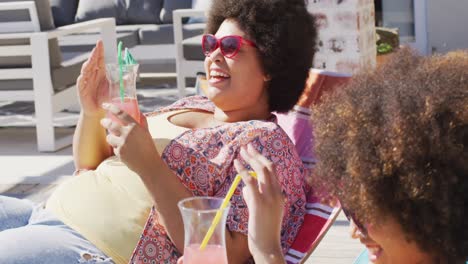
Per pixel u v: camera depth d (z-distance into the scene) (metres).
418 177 1.33
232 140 2.57
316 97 3.04
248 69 2.71
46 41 6.00
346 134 1.43
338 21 5.55
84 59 6.64
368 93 1.43
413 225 1.36
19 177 5.37
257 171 1.77
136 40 8.41
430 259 1.42
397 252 1.44
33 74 6.04
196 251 1.86
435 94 1.34
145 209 2.56
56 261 2.45
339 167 1.45
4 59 6.15
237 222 2.44
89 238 2.53
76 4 9.13
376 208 1.38
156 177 2.39
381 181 1.37
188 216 1.86
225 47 2.70
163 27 8.38
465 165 1.33
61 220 2.59
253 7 2.68
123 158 2.39
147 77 9.22
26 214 2.80
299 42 2.73
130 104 2.61
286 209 2.59
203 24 8.14
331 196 1.54
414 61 1.47
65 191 2.68
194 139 2.59
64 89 6.30
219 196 2.53
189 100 2.97
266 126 2.60
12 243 2.44
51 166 5.65
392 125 1.35
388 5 8.58
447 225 1.34
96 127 2.98
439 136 1.32
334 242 3.94
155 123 2.88
